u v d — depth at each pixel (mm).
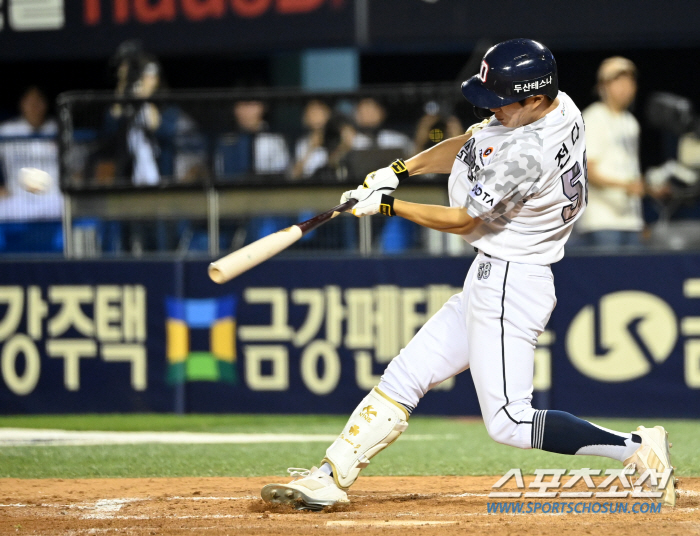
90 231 29891
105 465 18672
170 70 43312
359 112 30062
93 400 25703
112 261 25688
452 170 13320
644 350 23750
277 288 25250
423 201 28453
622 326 23844
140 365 25625
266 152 30250
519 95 12297
